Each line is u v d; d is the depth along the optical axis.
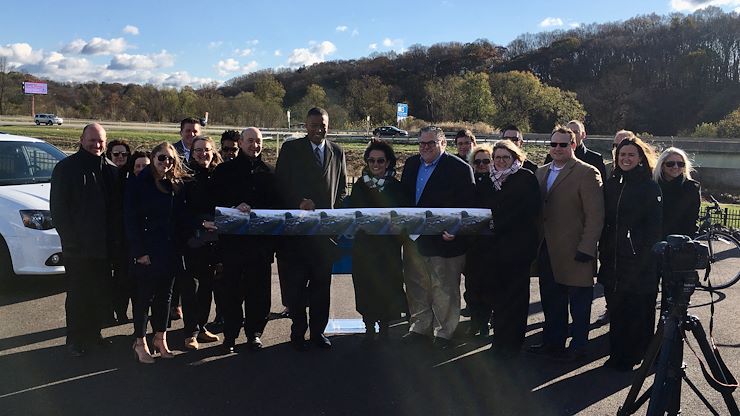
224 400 4.03
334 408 3.93
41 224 6.34
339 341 5.34
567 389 4.31
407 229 4.90
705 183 32.25
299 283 4.96
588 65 125.31
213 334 5.42
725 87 101.88
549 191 4.88
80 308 4.76
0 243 6.38
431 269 5.12
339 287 7.34
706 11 120.81
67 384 4.25
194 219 4.77
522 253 4.74
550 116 75.25
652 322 4.70
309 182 5.00
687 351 5.13
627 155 4.57
